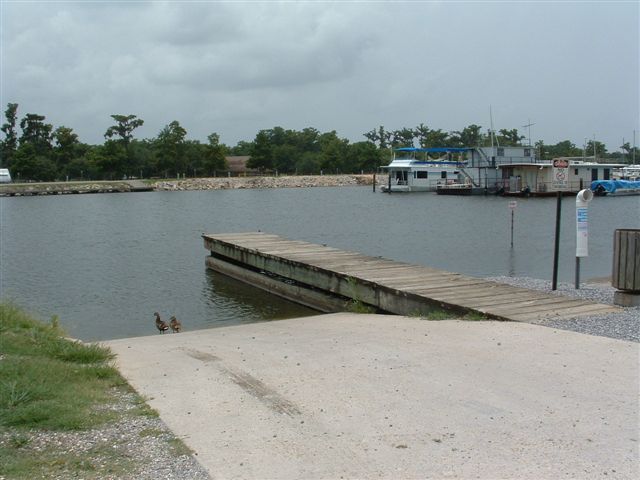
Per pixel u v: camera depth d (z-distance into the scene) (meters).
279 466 4.72
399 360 7.61
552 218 43.91
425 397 6.18
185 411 5.98
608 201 61.25
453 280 14.45
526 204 57.50
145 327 15.76
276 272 19.61
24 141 116.12
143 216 54.25
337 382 6.77
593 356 7.44
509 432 5.25
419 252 28.45
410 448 4.98
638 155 141.50
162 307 18.12
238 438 5.27
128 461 4.82
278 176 122.25
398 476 4.52
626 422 5.40
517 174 66.06
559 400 5.98
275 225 44.12
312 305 17.47
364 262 17.94
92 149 119.12
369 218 47.88
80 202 76.62
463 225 40.56
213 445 5.13
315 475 4.56
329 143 136.38
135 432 5.43
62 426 5.48
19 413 5.62
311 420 5.65
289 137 153.50
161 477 4.55
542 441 5.06
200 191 103.88
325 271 16.50
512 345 8.14
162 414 5.90
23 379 6.59
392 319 11.61
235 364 7.80
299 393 6.44
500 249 28.92
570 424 5.39
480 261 25.22
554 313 10.38
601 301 12.26
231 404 6.15
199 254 29.70
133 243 34.41
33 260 28.28
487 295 12.34
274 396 6.37
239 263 23.25
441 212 51.31
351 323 11.39
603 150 140.50
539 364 7.18
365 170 133.50
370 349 8.30
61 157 115.38
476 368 7.11
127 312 17.50
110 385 6.96
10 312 10.44
